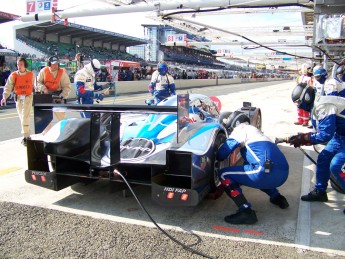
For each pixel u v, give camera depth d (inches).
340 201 159.8
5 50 727.1
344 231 129.4
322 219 140.1
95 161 141.7
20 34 1306.6
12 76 261.4
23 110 266.4
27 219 136.4
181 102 130.5
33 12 332.8
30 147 153.6
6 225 130.5
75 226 131.3
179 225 134.3
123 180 140.1
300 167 215.3
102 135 157.2
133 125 170.1
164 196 133.3
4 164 216.8
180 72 1384.1
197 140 146.3
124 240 121.0
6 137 308.2
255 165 136.3
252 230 130.2
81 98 266.2
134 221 136.9
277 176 135.7
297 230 130.1
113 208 149.6
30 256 109.3
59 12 322.7
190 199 129.6
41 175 150.3
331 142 151.9
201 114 193.6
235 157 190.5
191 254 112.3
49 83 266.8
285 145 277.3
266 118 431.5
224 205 155.1
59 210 146.4
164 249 115.2
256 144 137.9
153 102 321.4
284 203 149.9
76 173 150.9
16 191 168.2
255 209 150.8
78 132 151.8
